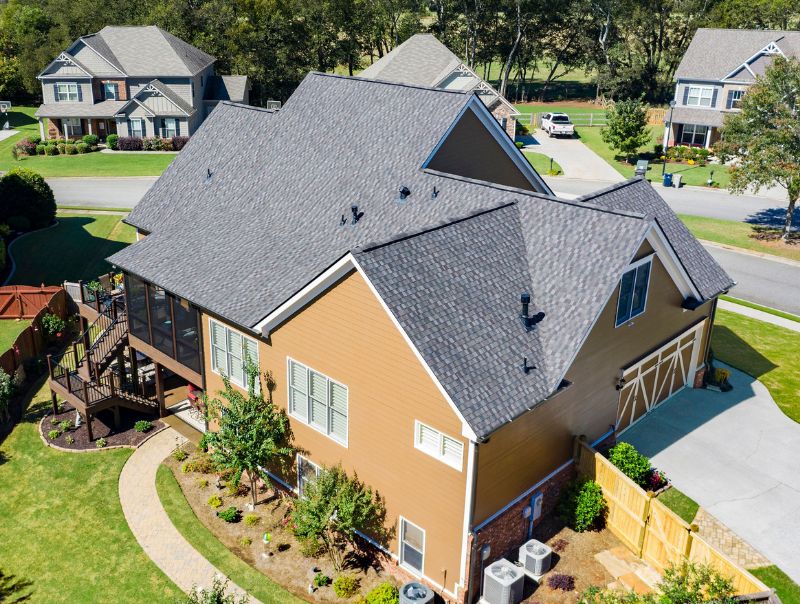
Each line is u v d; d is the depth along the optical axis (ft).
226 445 66.18
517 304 61.41
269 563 62.95
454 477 53.98
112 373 81.35
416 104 80.64
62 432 82.69
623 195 81.20
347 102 86.74
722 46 211.61
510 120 219.00
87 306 92.73
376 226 72.13
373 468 60.44
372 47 333.62
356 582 60.34
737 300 116.98
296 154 85.51
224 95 246.68
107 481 74.13
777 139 132.26
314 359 61.98
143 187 183.73
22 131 248.52
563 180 185.16
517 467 58.70
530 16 300.20
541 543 60.39
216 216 84.89
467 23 311.27
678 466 72.18
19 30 297.12
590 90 328.70
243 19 271.28
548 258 65.00
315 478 67.10
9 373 90.12
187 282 75.41
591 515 63.31
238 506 70.44
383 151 79.00
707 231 148.05
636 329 70.69
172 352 80.43
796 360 96.43
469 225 64.69
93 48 227.40
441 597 58.03
